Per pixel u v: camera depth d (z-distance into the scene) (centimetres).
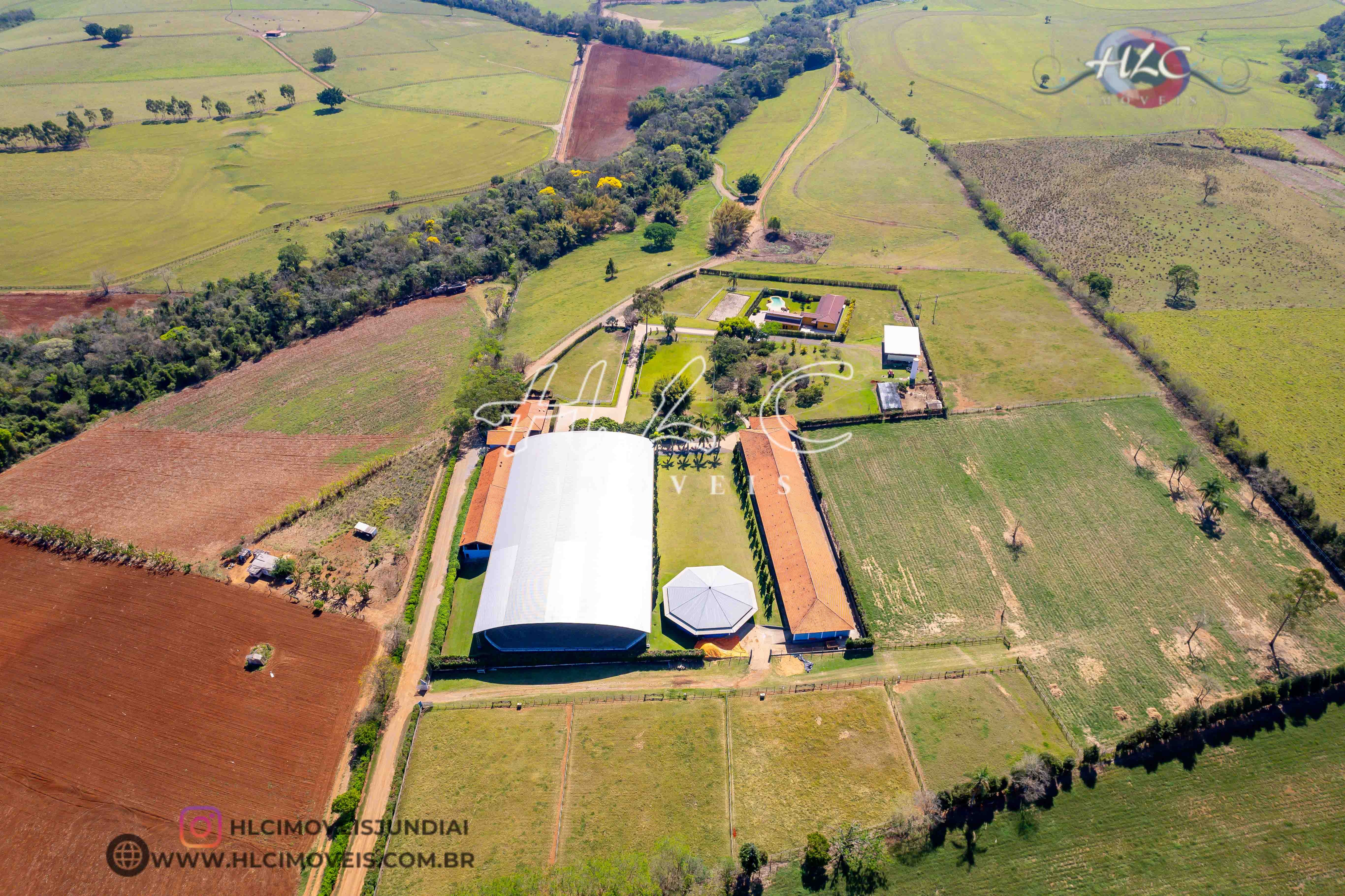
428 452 11312
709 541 9625
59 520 10112
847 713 7481
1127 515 9550
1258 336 12781
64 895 6156
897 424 11362
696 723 7462
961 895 6084
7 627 8488
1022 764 6612
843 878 6216
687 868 6097
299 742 7338
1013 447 10788
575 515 9219
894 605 8612
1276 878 6084
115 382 12612
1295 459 10206
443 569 9344
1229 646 7900
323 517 10106
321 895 6206
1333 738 6981
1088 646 8019
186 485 10788
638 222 19362
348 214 19762
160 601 8788
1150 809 6556
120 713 7575
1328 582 8525
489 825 6662
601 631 8194
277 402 12631
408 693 7869
